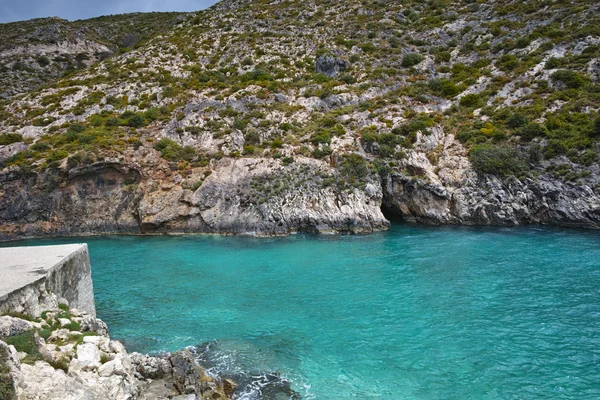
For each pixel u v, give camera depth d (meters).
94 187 38.75
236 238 33.78
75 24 104.75
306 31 71.88
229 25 77.25
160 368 11.48
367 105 47.84
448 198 35.97
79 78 61.38
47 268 12.91
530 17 61.22
